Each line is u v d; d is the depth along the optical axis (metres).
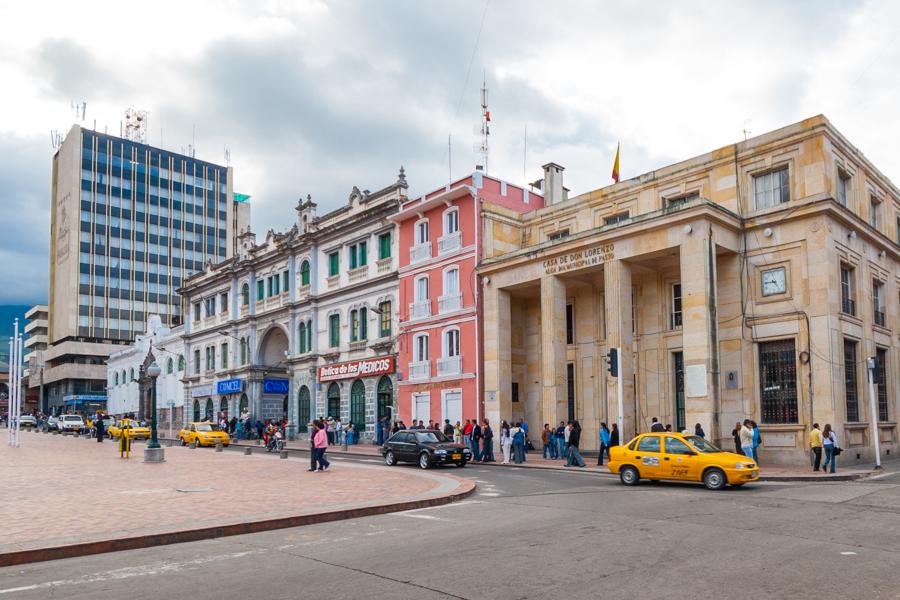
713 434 24.97
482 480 21.36
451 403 36.59
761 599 7.42
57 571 9.33
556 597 7.54
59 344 106.00
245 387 55.53
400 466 27.17
